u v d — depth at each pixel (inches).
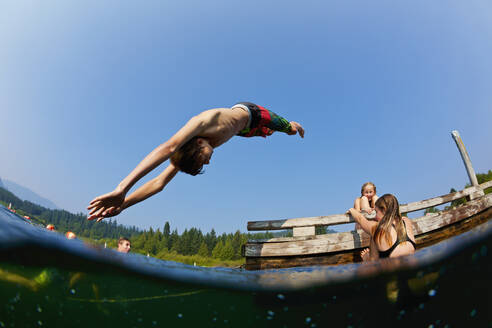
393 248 67.2
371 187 122.7
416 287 57.2
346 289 58.7
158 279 53.1
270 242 127.0
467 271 54.7
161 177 84.4
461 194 131.6
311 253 121.3
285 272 71.4
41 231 56.0
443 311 61.7
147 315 66.9
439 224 121.2
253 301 65.7
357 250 118.0
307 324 73.6
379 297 61.8
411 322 66.2
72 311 57.9
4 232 40.5
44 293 51.0
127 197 78.7
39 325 57.1
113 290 56.8
